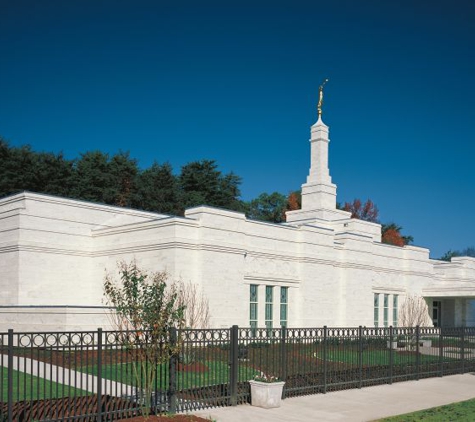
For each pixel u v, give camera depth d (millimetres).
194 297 30938
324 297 40156
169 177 69188
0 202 37188
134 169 67750
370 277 43906
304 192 52312
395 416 14562
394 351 22516
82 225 36969
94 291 36406
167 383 17438
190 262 31641
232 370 15484
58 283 35375
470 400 17453
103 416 12922
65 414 12875
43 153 61062
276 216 89438
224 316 32594
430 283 51000
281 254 37375
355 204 94500
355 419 14133
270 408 15109
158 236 32312
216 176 74500
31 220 34750
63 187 60219
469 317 53000
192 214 32844
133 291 13492
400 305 47469
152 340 13320
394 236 87438
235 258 33656
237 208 75125
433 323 51281
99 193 63031
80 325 27703
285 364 16859
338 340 19125
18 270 33875
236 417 13883
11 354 11266
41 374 18750
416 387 19875
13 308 29797
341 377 18984
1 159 57969
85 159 66125
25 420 11984
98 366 12484
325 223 49750
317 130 52094
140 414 13430
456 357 24453
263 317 35875
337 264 41562
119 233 35156
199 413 14148
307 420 13891
